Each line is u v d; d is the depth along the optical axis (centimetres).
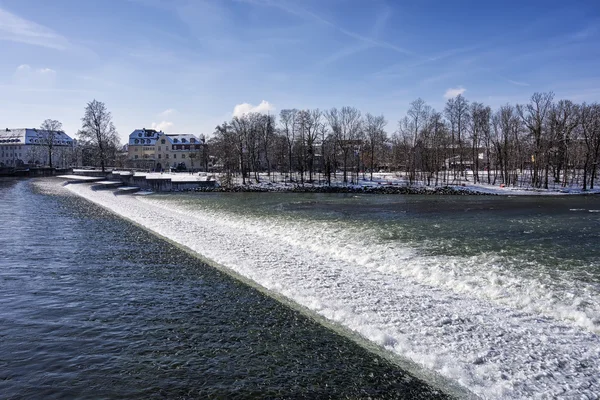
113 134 10169
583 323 1374
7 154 16788
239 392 988
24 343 1205
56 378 1022
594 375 1030
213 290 1747
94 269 2020
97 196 5578
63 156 14650
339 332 1330
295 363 1133
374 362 1137
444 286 1794
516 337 1248
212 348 1214
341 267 2097
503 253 2438
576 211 4653
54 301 1560
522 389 979
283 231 3281
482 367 1077
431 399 966
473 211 4731
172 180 8575
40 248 2386
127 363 1109
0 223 3134
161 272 2008
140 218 3762
